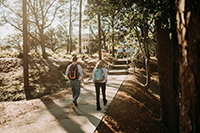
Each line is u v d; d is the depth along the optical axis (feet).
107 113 15.88
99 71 16.22
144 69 59.47
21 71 38.42
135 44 33.76
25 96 27.37
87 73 50.93
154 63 67.77
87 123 13.46
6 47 105.29
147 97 29.55
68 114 15.62
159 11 14.88
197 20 5.67
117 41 25.57
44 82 36.01
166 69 17.71
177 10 6.63
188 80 5.78
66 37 136.46
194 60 5.63
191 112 5.64
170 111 17.57
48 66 46.57
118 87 28.89
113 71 49.88
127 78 39.68
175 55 16.96
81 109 17.13
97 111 16.40
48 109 17.26
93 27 105.91
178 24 6.56
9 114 15.48
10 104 18.72
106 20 71.72
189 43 5.82
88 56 78.23
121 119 15.43
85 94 24.31
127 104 20.01
